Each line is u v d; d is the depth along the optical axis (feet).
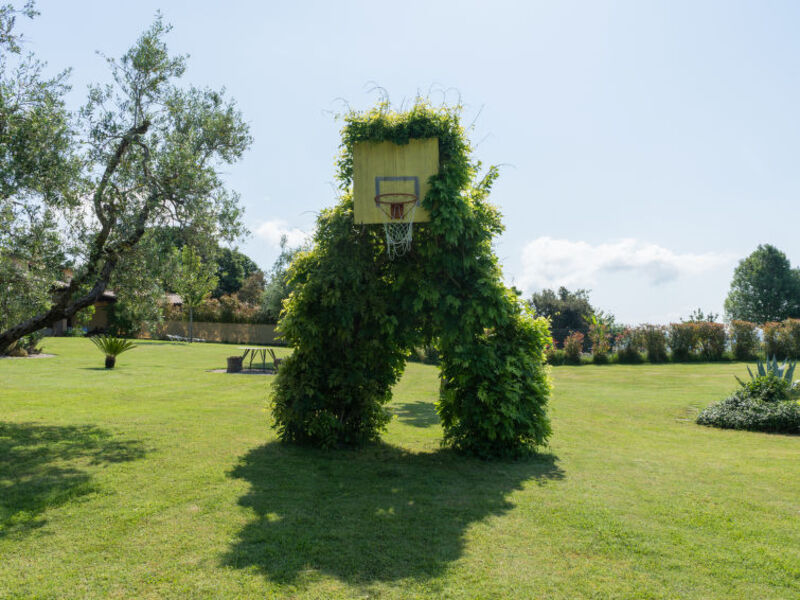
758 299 152.05
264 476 19.56
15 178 23.12
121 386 44.34
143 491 17.42
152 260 27.63
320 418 24.54
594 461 22.93
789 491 18.34
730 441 27.40
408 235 22.71
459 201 21.90
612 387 51.42
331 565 12.24
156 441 24.72
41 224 25.07
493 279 23.76
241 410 34.04
